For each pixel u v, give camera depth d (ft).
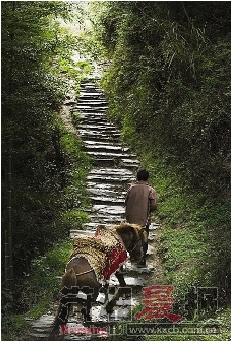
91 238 21.84
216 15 38.68
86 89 52.11
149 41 42.63
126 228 23.62
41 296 25.55
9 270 26.58
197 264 25.30
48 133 33.96
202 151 32.96
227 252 24.31
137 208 26.76
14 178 32.30
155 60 40.29
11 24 25.58
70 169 38.65
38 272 27.09
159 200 34.45
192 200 32.19
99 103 49.39
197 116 33.24
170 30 37.58
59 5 27.61
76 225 32.37
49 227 31.86
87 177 38.11
